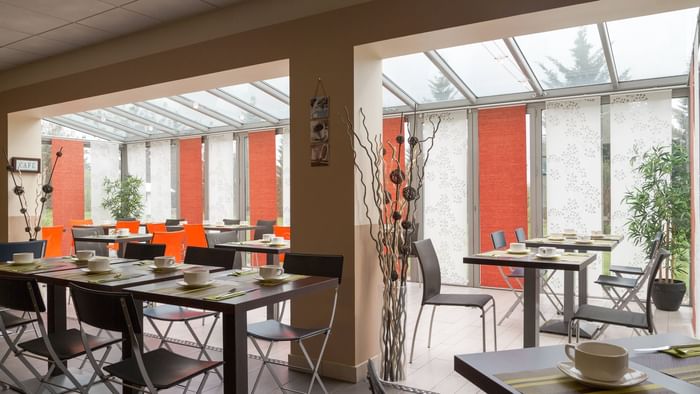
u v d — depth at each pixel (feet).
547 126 21.27
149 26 16.11
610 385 3.71
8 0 14.05
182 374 7.62
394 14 11.69
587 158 20.51
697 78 13.50
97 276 10.01
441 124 23.50
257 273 10.21
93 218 34.14
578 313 11.36
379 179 11.96
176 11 14.84
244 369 7.67
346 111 12.12
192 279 8.67
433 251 13.71
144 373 7.20
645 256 19.39
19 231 22.33
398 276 11.68
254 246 16.14
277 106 26.09
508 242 22.04
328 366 12.12
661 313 18.01
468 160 22.99
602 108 20.34
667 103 19.04
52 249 22.21
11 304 8.91
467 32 11.38
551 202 21.17
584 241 16.28
